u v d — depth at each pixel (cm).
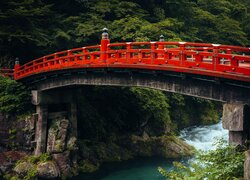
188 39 4091
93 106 3203
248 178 975
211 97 1461
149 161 2869
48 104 2744
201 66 1418
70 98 2769
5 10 3184
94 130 3036
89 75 2223
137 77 1864
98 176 2564
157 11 4000
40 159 2517
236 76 1255
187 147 3050
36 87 2750
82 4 3678
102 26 3459
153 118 3241
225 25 4666
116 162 2848
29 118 2642
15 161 2527
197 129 3759
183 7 4406
